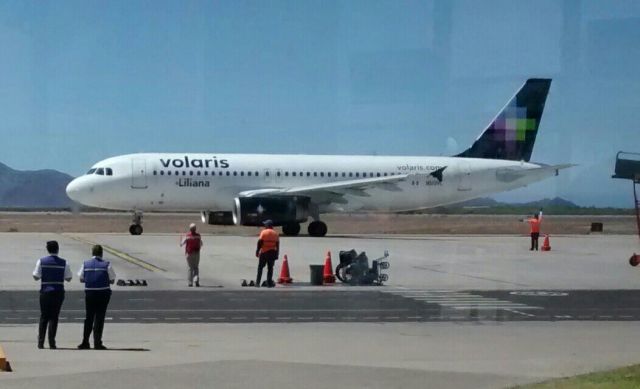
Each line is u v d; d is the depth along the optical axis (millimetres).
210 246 42250
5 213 115312
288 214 49938
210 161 52125
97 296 14867
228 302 22094
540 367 13047
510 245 47250
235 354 14305
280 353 14445
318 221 52719
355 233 59031
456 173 55688
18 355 14070
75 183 50969
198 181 51562
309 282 27344
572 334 17109
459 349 15031
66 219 85812
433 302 22438
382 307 21375
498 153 57531
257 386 11336
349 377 12039
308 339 16219
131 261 33531
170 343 15633
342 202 53188
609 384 10953
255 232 57531
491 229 65312
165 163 51625
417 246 44812
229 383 11508
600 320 19312
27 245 41906
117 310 20375
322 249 40625
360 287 26203
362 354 14383
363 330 17547
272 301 22406
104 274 14945
